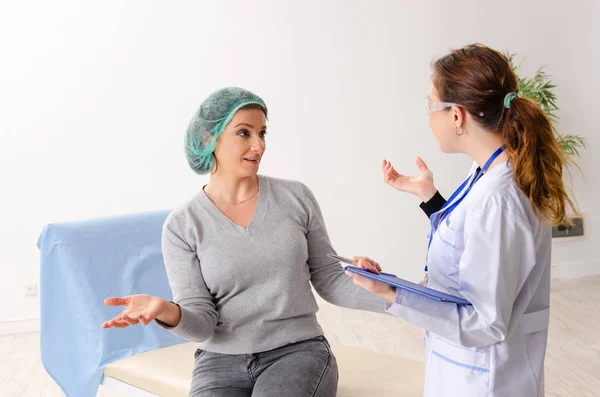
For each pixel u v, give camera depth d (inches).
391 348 143.9
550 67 186.9
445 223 58.7
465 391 56.9
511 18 182.9
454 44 179.6
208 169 77.5
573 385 121.1
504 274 53.1
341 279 78.1
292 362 71.2
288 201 77.0
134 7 161.3
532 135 53.5
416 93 178.2
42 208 160.6
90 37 159.5
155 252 100.1
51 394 125.2
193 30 164.9
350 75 174.2
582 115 190.9
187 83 165.6
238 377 72.8
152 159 165.2
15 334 161.2
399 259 181.5
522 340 56.9
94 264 94.5
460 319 54.4
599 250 196.4
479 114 55.2
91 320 92.0
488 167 56.9
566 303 170.9
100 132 161.9
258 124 75.2
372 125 176.7
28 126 158.1
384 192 179.0
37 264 161.6
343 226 177.6
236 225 74.9
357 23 173.6
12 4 154.9
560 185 54.3
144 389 84.6
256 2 167.6
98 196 163.2
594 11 188.1
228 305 74.0
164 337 95.4
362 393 74.5
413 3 176.2
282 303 73.7
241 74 168.4
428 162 180.7
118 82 161.8
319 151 174.4
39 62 157.2
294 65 171.0
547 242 56.9
